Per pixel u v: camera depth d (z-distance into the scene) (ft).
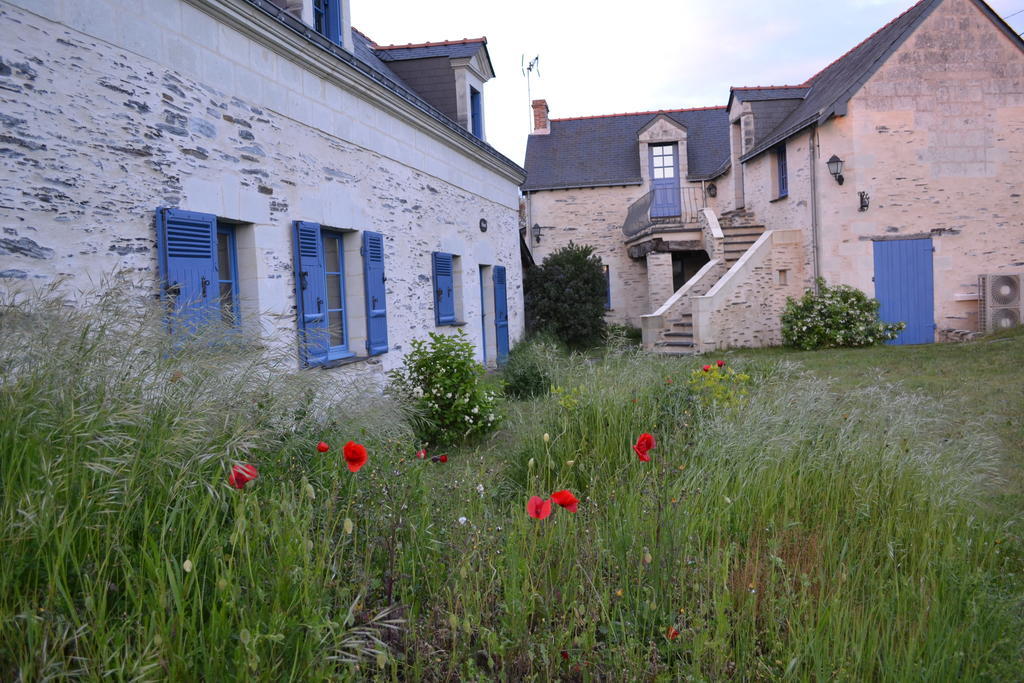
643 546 8.71
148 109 14.32
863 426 14.14
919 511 11.50
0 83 11.28
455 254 32.99
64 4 12.38
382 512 8.75
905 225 41.86
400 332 26.43
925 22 41.19
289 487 8.43
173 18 15.07
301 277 19.67
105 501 6.48
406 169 27.48
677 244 54.54
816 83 53.57
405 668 6.72
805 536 10.94
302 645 5.84
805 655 7.29
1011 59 41.63
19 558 5.96
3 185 11.32
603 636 8.16
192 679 5.47
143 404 7.65
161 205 14.62
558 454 14.28
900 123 41.52
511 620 7.56
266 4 17.80
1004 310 41.14
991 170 41.81
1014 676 7.52
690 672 7.04
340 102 22.39
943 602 8.89
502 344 39.65
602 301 52.47
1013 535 11.41
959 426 18.03
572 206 63.98
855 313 41.11
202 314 10.88
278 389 9.62
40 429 6.99
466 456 17.51
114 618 6.03
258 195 18.04
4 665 5.49
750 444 12.82
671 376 17.87
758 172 52.80
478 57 37.52
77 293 12.47
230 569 6.05
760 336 45.52
